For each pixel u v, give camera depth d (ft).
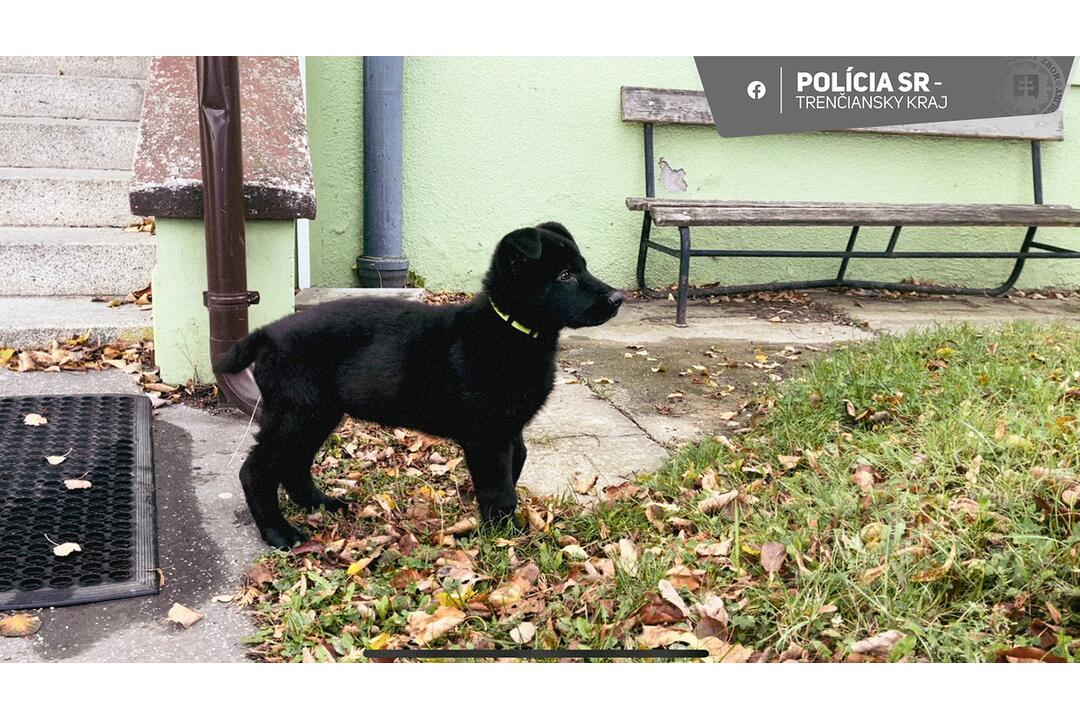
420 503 5.53
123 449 5.97
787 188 11.55
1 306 7.94
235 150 6.41
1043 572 4.03
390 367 4.93
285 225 6.92
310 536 5.12
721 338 9.27
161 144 6.93
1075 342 7.82
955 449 5.21
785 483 5.27
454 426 5.03
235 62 6.31
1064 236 12.32
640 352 8.70
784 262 11.78
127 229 9.00
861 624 3.99
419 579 4.61
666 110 10.88
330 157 10.25
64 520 5.10
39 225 8.95
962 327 8.48
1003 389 6.44
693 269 11.54
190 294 6.93
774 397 7.02
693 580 4.36
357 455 6.22
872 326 9.86
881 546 4.32
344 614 4.31
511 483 5.18
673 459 6.01
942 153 11.84
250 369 6.62
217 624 4.27
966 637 3.80
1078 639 3.81
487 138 10.68
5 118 9.71
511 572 4.68
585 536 5.08
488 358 4.93
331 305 5.16
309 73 10.02
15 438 6.04
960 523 4.47
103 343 7.56
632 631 4.13
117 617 4.30
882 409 6.29
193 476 5.77
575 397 7.44
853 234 11.23
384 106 9.95
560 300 4.95
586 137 10.92
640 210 10.57
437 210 10.72
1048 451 5.06
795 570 4.35
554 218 11.03
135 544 4.89
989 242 12.19
